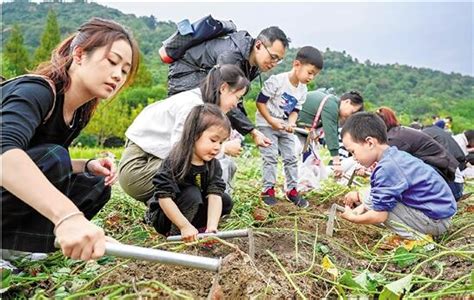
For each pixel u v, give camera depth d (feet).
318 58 15.10
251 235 9.49
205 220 10.93
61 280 8.02
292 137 15.94
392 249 11.72
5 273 7.54
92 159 9.52
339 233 12.71
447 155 13.84
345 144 12.35
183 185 10.39
